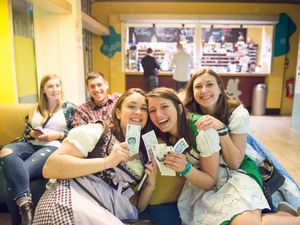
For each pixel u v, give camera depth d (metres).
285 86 6.71
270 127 5.11
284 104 6.79
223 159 1.48
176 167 1.29
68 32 3.41
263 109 6.53
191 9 6.54
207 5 6.49
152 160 1.36
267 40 6.66
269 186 1.53
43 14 3.34
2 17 2.64
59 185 1.17
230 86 6.63
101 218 1.09
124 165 1.30
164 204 1.56
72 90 3.53
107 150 1.25
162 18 6.44
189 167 1.30
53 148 2.06
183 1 6.48
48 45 3.43
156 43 7.13
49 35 3.41
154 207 1.54
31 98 3.26
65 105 2.35
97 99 2.30
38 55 3.39
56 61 3.46
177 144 1.32
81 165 1.15
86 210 1.09
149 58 6.10
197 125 1.38
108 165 1.18
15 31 2.85
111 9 6.60
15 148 1.96
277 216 1.31
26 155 2.04
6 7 2.64
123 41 6.68
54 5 2.90
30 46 3.20
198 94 1.53
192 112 1.61
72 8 3.39
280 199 1.66
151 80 6.19
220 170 1.45
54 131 2.21
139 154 1.39
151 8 6.57
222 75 6.53
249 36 7.06
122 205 1.29
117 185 1.28
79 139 1.20
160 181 1.52
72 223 1.07
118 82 6.82
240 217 1.22
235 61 7.01
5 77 2.74
